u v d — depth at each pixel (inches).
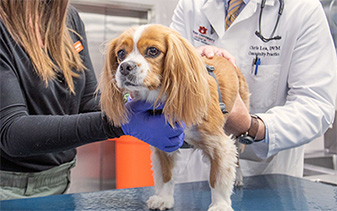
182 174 89.6
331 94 66.6
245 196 60.0
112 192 63.6
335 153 123.0
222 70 58.9
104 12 132.3
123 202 56.9
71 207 53.7
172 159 56.4
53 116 49.9
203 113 46.6
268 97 75.8
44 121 48.1
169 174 55.7
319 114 63.9
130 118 49.3
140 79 43.9
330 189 64.2
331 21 92.0
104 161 135.3
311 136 64.1
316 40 67.8
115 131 49.8
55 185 65.3
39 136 46.8
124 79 44.4
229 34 75.8
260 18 72.4
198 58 48.1
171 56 45.2
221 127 51.6
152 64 45.4
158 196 54.3
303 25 69.3
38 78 57.0
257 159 83.4
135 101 49.6
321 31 68.2
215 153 50.4
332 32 91.9
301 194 60.9
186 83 45.6
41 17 58.7
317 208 52.3
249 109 76.5
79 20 73.8
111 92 49.0
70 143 48.1
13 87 50.0
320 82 66.3
